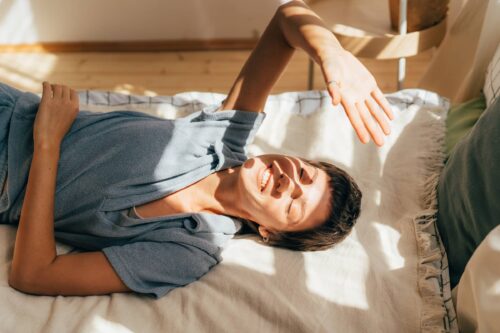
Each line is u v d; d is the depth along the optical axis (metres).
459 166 1.40
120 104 1.84
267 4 2.69
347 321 1.24
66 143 1.43
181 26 2.75
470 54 1.99
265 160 1.44
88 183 1.38
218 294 1.30
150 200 1.39
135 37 2.78
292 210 1.38
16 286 1.26
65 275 1.25
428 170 1.62
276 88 2.58
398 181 1.61
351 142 1.73
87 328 1.19
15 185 1.37
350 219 1.42
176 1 2.67
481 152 1.30
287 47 1.51
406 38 1.89
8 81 2.57
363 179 1.63
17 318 1.21
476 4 1.91
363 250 1.40
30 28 2.71
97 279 1.27
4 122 1.41
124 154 1.40
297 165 1.43
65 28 2.73
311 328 1.21
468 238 1.32
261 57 1.52
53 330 1.17
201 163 1.46
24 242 1.25
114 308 1.25
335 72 1.17
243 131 1.56
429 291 1.29
